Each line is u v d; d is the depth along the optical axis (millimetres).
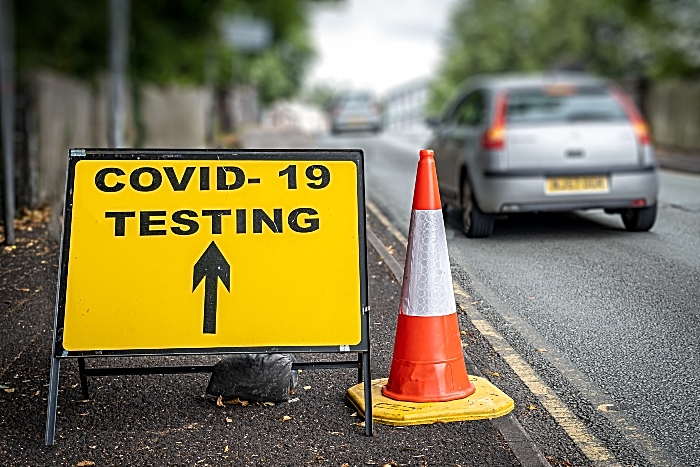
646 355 7980
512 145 12805
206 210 6574
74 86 19812
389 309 9297
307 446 6172
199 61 47062
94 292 6406
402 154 28297
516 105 13219
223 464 5926
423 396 6742
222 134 47062
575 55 89812
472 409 6598
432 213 6848
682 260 11344
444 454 6023
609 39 90062
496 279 10492
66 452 6117
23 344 8188
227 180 6633
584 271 10836
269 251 6543
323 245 6574
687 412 6793
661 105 39000
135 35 41281
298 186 6648
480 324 8859
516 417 6719
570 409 6871
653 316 9039
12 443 6262
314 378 7480
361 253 6586
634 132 13070
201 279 6477
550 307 9383
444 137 14977
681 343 8258
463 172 13562
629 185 12914
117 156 6613
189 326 6414
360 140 37562
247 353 6402
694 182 20328
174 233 6531
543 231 13531
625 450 6184
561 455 6117
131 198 6562
